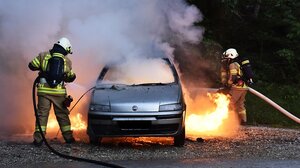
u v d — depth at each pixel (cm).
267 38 1831
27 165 724
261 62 1802
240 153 818
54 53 899
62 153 809
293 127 1339
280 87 1675
